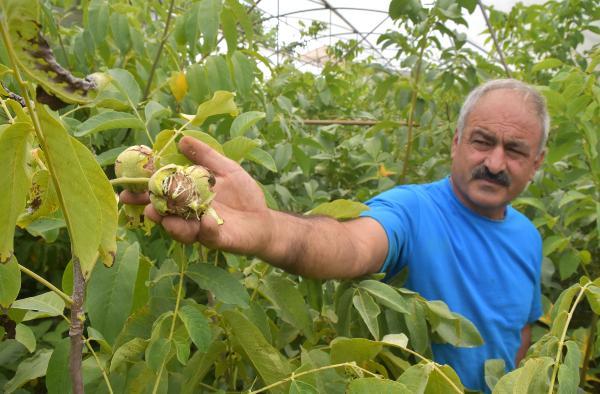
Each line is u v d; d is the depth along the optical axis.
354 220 1.39
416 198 1.61
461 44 2.48
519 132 1.58
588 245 2.48
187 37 1.62
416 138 2.77
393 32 2.61
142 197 0.92
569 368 0.88
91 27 1.72
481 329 1.59
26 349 1.24
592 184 2.28
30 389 1.61
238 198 0.95
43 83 0.55
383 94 2.68
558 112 1.96
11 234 0.67
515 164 1.60
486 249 1.65
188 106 1.86
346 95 3.90
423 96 2.60
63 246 2.08
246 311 1.11
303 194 2.62
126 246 0.94
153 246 1.61
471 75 2.58
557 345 0.99
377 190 2.52
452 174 1.71
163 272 1.07
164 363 0.86
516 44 3.62
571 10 3.14
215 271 0.94
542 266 2.17
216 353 1.06
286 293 1.18
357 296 1.18
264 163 1.17
